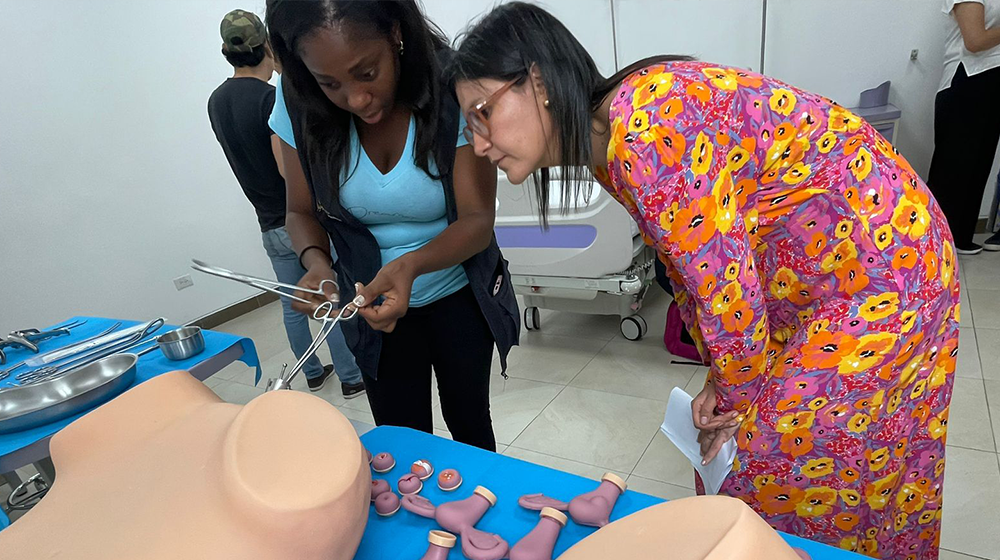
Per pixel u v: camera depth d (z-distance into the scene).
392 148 0.91
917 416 0.80
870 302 0.74
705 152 0.63
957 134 2.37
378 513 0.67
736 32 2.88
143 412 0.62
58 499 0.52
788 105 0.68
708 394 0.88
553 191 1.90
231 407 0.60
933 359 0.78
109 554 0.44
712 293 0.70
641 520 0.46
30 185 2.48
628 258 1.89
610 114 0.64
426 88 0.83
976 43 2.17
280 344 2.83
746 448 0.81
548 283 2.09
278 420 0.53
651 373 2.03
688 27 2.96
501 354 1.08
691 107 0.62
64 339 1.45
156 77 2.89
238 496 0.45
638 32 3.06
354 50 0.70
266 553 0.44
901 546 0.91
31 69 2.46
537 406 1.93
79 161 2.63
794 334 0.83
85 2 2.60
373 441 0.82
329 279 0.90
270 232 2.00
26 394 1.05
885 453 0.79
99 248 2.73
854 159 0.70
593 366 2.13
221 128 1.80
